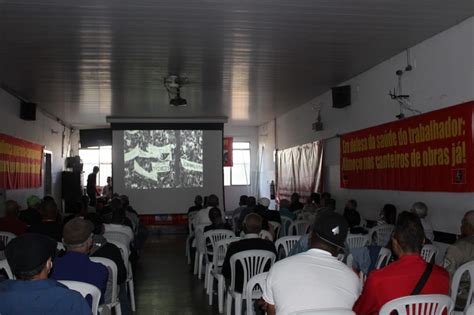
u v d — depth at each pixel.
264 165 14.73
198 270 6.96
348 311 2.08
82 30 5.17
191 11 4.61
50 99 9.45
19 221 5.51
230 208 15.49
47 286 1.92
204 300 5.55
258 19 4.87
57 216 5.10
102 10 4.56
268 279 2.28
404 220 2.52
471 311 2.07
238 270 4.17
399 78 6.36
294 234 6.94
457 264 3.58
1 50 5.93
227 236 5.95
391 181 6.56
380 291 2.36
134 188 11.88
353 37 5.55
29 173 9.73
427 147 5.65
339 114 8.53
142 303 5.46
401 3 4.44
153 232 11.83
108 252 3.81
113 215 5.71
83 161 15.26
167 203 11.95
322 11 4.64
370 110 7.27
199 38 5.52
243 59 6.51
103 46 5.80
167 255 8.73
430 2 4.41
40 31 5.19
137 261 7.97
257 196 15.52
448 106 5.26
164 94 9.02
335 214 2.31
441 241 5.49
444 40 5.33
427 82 5.69
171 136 12.06
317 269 2.19
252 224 4.33
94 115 11.89
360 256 3.77
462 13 4.73
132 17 4.77
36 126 10.50
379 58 6.61
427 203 5.76
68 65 6.71
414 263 2.40
